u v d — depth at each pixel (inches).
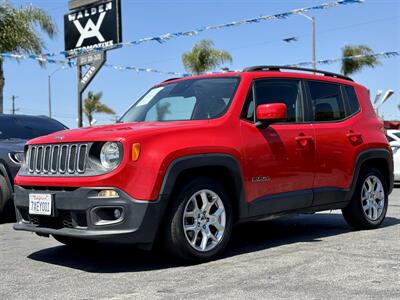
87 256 217.5
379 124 277.9
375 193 271.4
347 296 152.2
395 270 180.4
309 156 233.3
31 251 229.9
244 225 289.3
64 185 188.4
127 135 184.1
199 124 202.2
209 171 203.6
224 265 192.7
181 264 195.8
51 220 197.2
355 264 189.3
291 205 226.4
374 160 271.6
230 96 217.5
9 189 306.7
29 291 166.6
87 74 565.9
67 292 163.9
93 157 185.6
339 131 250.4
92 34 563.2
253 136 213.2
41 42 775.1
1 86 773.3
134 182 180.7
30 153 209.8
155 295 157.0
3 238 262.4
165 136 189.5
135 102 251.9
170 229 189.0
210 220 199.8
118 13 540.4
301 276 174.6
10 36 744.3
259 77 228.5
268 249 221.6
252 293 156.4
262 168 214.4
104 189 180.4
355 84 277.3
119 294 159.5
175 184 192.1
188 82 239.8
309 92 246.4
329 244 228.5
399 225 282.5
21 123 363.6
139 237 181.3
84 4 566.3
